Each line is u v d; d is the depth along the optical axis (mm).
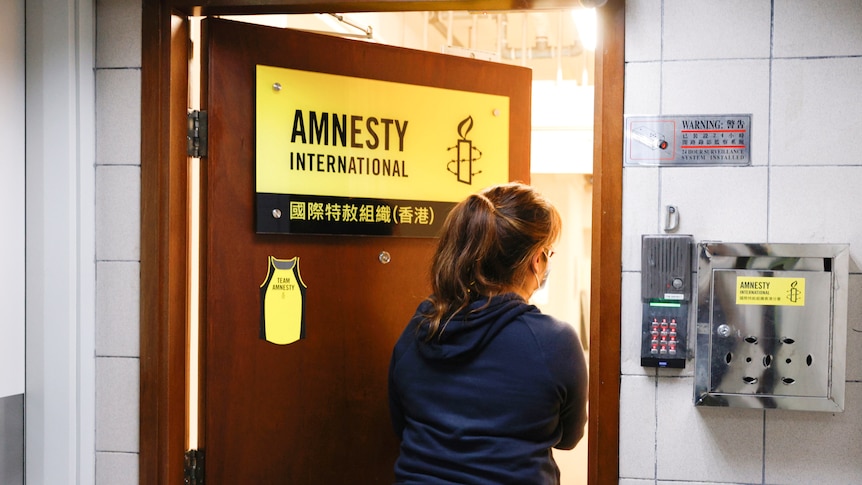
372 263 1831
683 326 1421
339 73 1767
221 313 1663
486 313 1312
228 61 1655
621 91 1456
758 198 1429
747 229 1432
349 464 1820
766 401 1366
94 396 1594
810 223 1417
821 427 1411
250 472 1702
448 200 1893
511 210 1392
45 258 1547
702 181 1442
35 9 1540
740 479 1433
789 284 1358
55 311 1547
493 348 1311
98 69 1584
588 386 1517
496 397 1284
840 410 1347
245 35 1671
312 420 1772
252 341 1698
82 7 1547
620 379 1462
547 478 1304
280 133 1704
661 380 1450
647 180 1454
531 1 1536
